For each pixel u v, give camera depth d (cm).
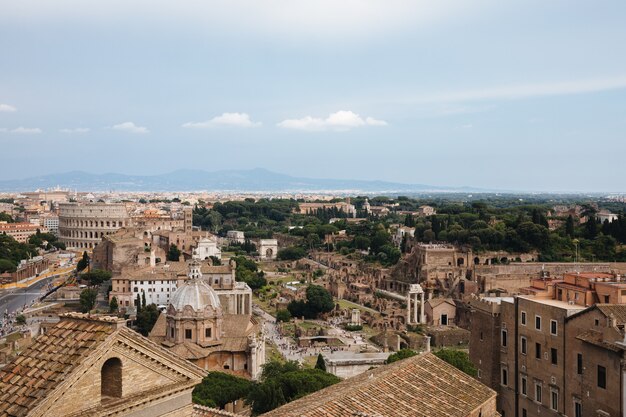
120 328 5016
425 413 7069
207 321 17438
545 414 10881
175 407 5453
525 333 11475
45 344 5156
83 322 5269
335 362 16375
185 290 17612
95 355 4819
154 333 18375
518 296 11931
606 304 9756
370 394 7138
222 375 14238
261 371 17188
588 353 9681
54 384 4606
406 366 8169
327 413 6475
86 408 4769
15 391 4706
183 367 5453
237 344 17500
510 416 11900
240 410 13712
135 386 5116
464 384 8231
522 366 11562
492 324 12356
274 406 11319
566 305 10825
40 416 4478
